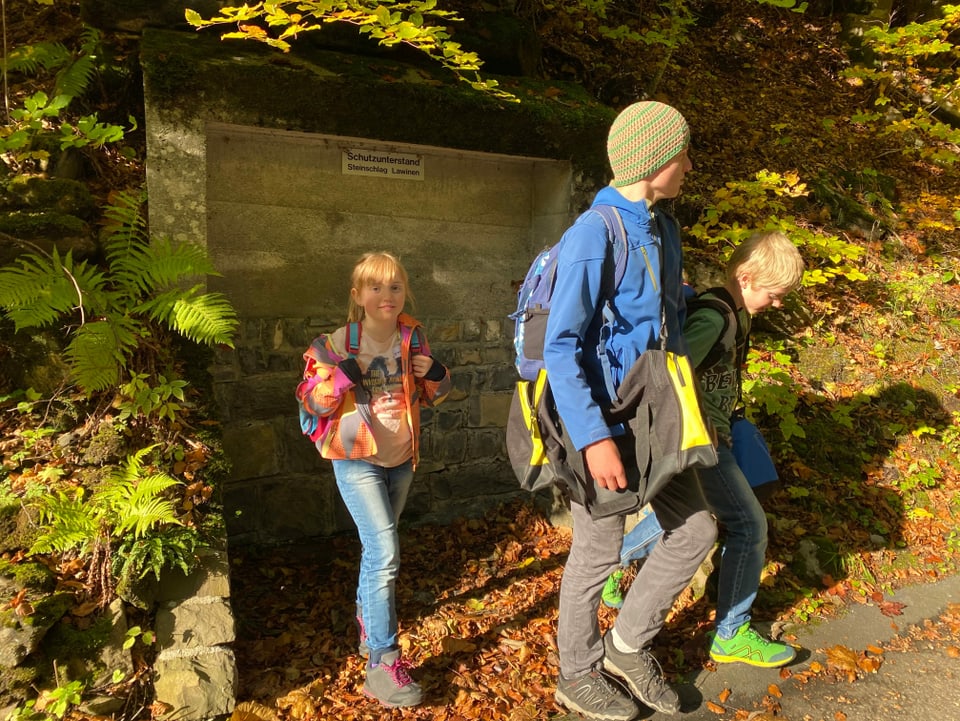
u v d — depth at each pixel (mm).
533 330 2164
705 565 3191
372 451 2359
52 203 2900
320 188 3328
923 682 2711
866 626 3055
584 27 5848
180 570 2389
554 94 3812
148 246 2713
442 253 3672
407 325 2488
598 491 2066
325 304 3416
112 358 2570
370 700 2465
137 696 2170
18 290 2436
